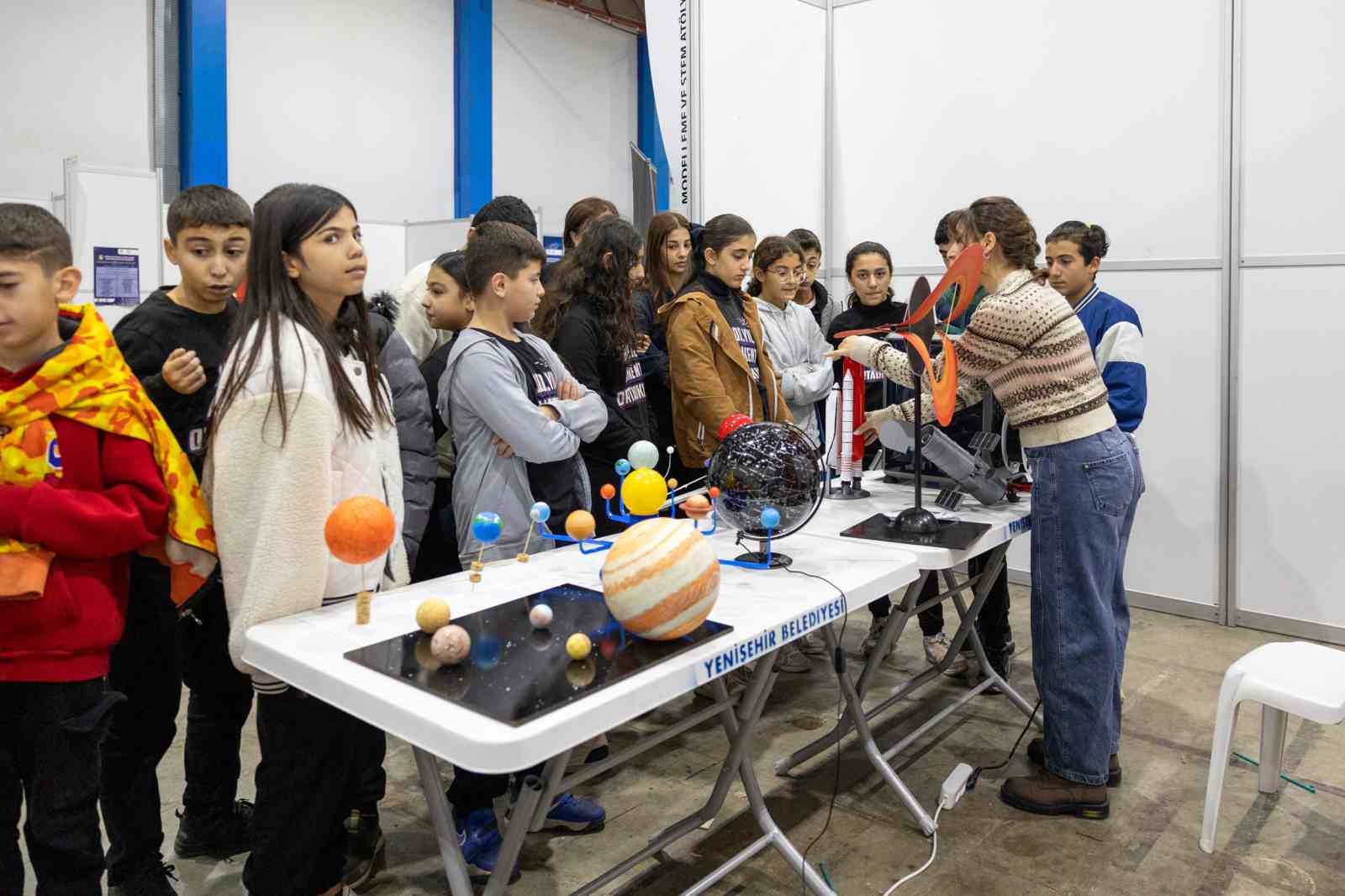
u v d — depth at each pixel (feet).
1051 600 7.38
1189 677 10.74
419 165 23.39
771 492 5.79
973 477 7.77
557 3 26.32
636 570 4.39
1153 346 12.96
